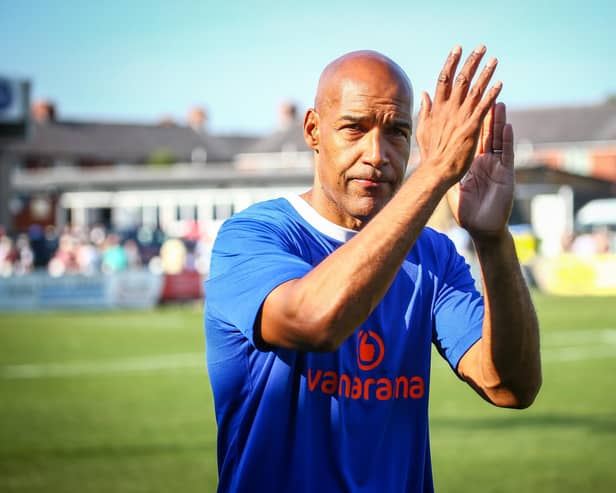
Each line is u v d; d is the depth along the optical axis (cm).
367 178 214
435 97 195
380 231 184
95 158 8412
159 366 1328
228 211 5059
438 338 252
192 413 961
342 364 229
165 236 3734
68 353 1473
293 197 239
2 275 2294
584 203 4653
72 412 971
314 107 229
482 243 220
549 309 2227
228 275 215
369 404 233
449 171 188
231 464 234
